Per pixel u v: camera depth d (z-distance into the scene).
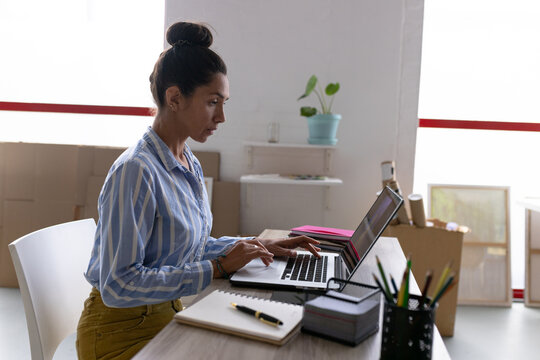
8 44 3.36
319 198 3.25
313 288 1.15
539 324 2.95
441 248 2.69
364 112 3.16
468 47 3.41
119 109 3.29
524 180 3.59
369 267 1.42
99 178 3.16
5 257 3.20
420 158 3.60
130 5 3.31
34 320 1.24
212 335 0.90
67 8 3.32
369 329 0.92
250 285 1.19
